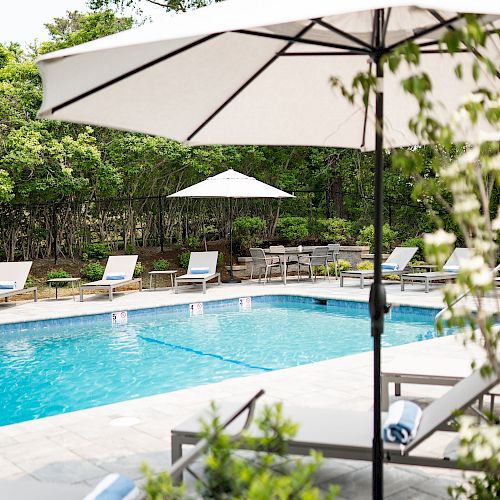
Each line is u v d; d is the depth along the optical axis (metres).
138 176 17.72
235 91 3.79
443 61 3.65
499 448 1.68
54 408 6.68
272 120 4.16
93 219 18.17
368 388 5.90
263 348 9.40
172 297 13.51
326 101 4.09
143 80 3.27
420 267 14.93
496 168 1.62
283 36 3.25
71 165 15.88
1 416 6.44
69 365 8.48
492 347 1.75
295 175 20.41
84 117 3.29
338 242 18.78
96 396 7.09
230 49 3.39
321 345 9.58
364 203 20.59
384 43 3.03
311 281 16.25
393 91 4.00
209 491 1.62
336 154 20.66
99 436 4.68
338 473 3.89
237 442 1.78
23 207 16.69
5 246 16.88
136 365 8.44
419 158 1.76
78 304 12.65
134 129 3.64
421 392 5.73
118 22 18.55
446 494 3.53
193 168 18.16
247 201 20.12
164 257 18.11
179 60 3.30
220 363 8.50
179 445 3.54
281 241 19.64
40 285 15.45
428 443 4.27
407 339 9.88
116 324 11.51
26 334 10.56
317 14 2.10
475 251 1.64
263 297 13.89
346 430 3.45
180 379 7.72
